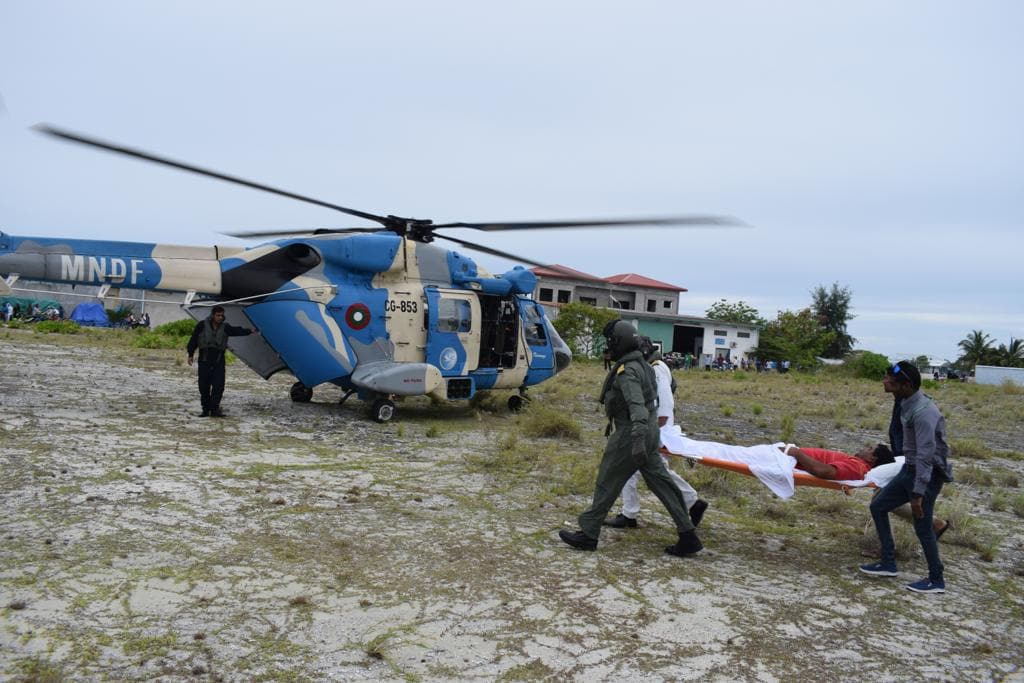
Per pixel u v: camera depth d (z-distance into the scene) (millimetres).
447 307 12344
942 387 34625
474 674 3721
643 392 5664
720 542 6383
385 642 4008
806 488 8867
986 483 9836
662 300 60000
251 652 3783
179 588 4516
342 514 6316
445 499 7094
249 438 9469
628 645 4184
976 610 5117
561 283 55344
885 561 5688
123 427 9492
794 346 56969
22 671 3432
